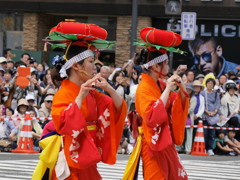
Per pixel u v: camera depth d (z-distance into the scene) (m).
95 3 47.25
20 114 31.05
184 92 13.67
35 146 30.97
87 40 11.76
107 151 11.81
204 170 25.44
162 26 47.69
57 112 11.16
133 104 31.36
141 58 14.28
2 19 49.41
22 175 21.55
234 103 34.44
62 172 11.48
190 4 45.91
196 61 47.31
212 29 47.06
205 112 33.38
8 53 38.56
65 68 11.62
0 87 32.25
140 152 14.15
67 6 47.88
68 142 11.43
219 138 33.97
